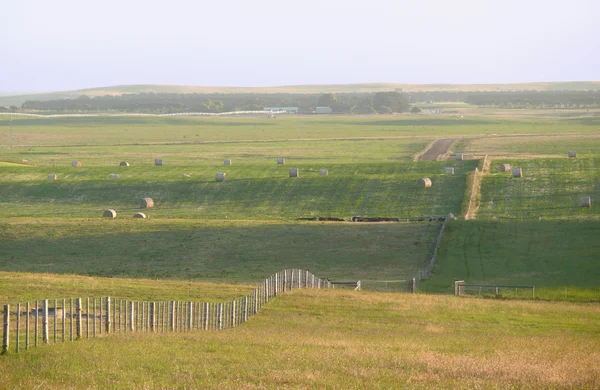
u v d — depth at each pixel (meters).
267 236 121.19
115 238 120.31
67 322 53.94
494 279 96.06
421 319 65.25
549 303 79.31
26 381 31.28
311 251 113.25
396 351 43.25
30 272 99.62
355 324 61.31
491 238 117.25
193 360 37.53
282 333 53.72
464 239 117.25
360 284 93.12
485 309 71.81
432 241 117.38
